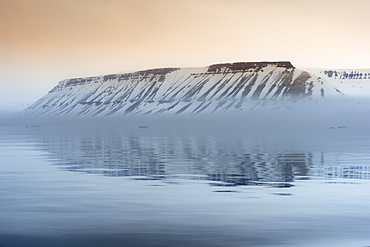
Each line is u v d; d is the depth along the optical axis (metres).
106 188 27.61
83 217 19.31
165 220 18.78
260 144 77.88
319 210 20.59
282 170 36.84
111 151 61.44
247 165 40.94
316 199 23.31
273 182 29.91
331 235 16.31
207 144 78.81
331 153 54.88
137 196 24.58
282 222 18.33
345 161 44.03
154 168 39.00
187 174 34.62
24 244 15.49
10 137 115.94
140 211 20.61
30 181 30.84
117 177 33.03
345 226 17.59
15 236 16.44
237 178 32.09
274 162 43.50
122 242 15.60
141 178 32.38
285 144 77.31
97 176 33.66
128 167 40.03
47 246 15.26
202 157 49.97
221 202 22.70
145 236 16.31
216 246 15.07
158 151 60.97
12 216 19.56
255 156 50.91
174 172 36.00
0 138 109.31
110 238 16.09
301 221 18.47
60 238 16.14
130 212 20.39
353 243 15.32
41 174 34.94
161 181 30.77
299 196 24.28
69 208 21.27
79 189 27.12
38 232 16.95
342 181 30.14
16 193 25.61
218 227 17.59
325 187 27.47
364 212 20.09
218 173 35.16
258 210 20.70
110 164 42.72
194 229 17.30
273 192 25.73
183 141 91.00
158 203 22.50
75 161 45.97
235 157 49.72
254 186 28.14
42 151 61.75
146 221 18.61
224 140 95.38
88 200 23.38
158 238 16.05
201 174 34.59
